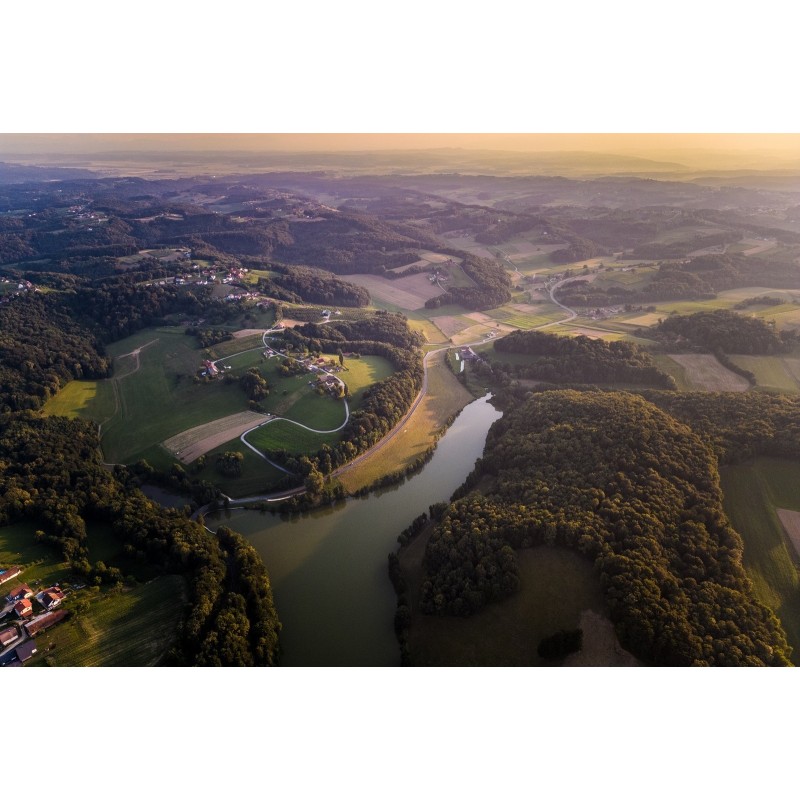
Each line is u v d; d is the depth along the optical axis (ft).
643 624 323.98
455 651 350.43
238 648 335.06
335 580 424.46
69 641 334.03
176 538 411.34
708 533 403.34
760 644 318.65
